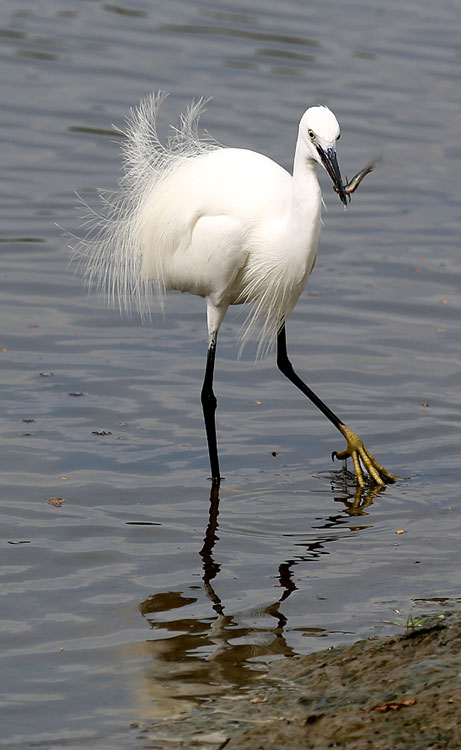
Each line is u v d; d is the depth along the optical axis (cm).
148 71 2361
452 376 1309
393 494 1034
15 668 728
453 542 928
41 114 2125
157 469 1072
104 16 2734
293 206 1050
